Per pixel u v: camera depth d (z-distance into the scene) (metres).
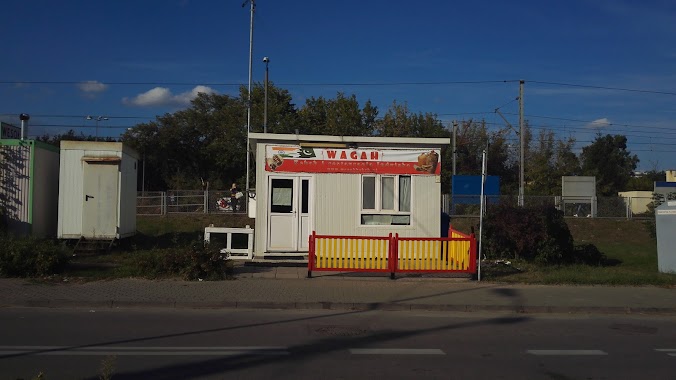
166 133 62.69
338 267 13.91
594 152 67.31
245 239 19.67
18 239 14.20
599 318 10.86
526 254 17.42
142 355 7.38
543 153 59.03
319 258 13.93
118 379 6.34
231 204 31.14
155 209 30.33
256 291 12.12
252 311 10.83
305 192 16.61
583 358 7.68
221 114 61.78
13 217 16.53
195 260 13.50
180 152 64.38
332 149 16.62
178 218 28.45
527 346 8.34
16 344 7.85
